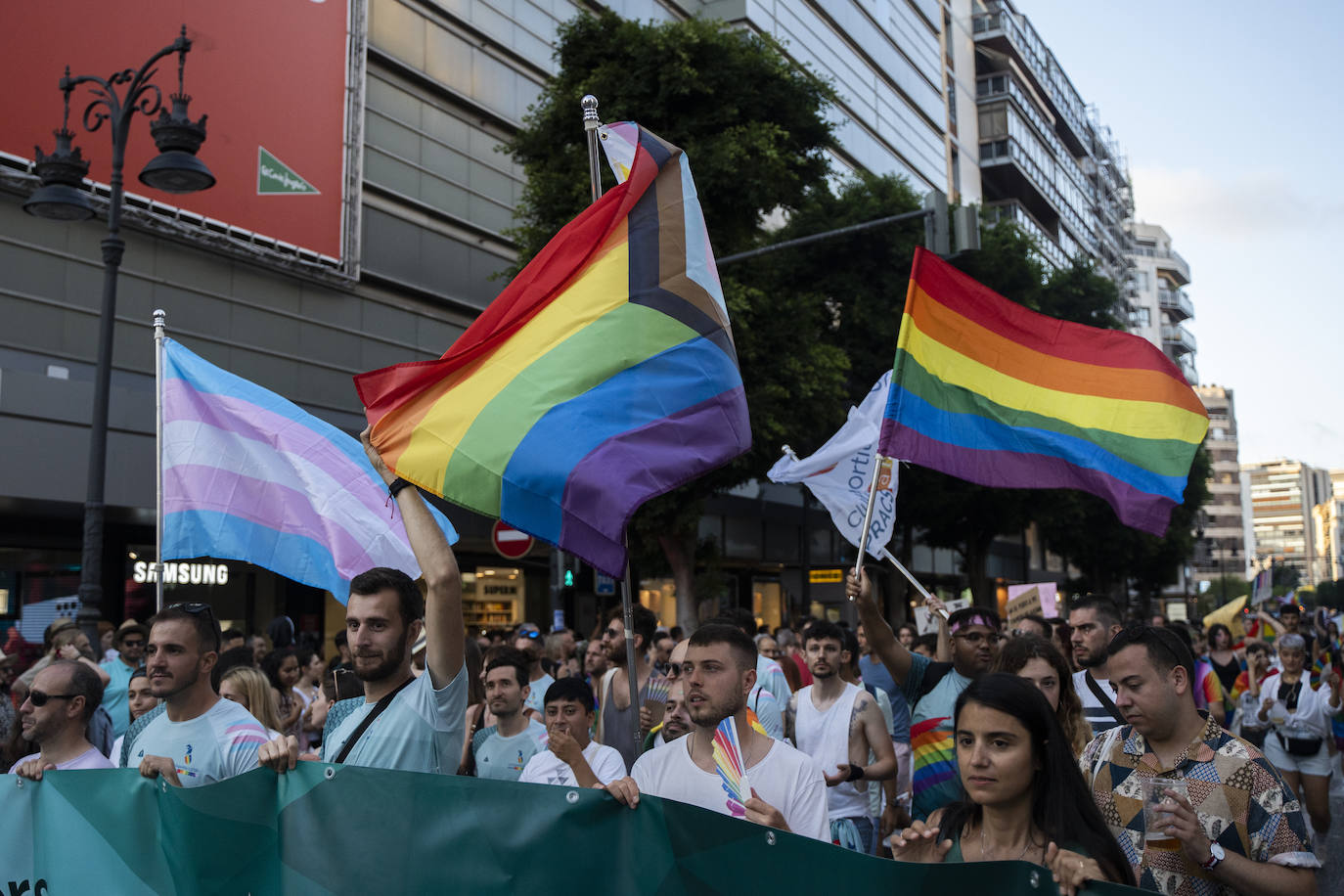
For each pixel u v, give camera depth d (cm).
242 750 405
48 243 1509
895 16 4272
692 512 1869
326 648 2088
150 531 1830
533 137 1992
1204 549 13575
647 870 300
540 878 310
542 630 2659
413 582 389
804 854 278
